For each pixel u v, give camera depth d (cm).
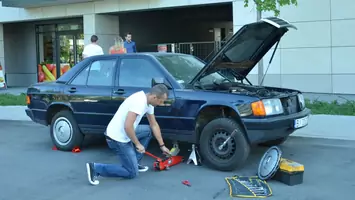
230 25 2838
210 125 643
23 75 2322
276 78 1474
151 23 2278
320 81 1416
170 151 684
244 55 716
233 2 1489
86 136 937
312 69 1424
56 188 586
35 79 2291
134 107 564
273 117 622
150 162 709
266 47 743
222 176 624
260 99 615
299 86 1448
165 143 834
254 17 1450
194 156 686
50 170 677
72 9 1847
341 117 997
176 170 660
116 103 725
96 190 573
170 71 699
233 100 628
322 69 1411
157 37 2330
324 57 1405
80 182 611
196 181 603
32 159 749
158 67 702
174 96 669
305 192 548
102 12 1766
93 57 782
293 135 870
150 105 588
